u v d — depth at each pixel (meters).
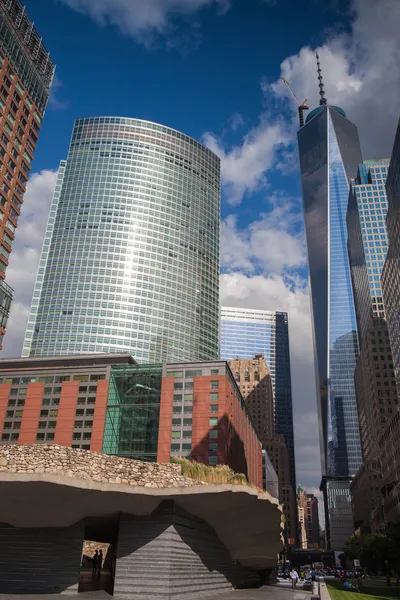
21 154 101.00
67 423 123.00
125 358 151.75
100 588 28.78
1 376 132.50
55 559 26.09
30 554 26.25
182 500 27.75
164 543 26.52
